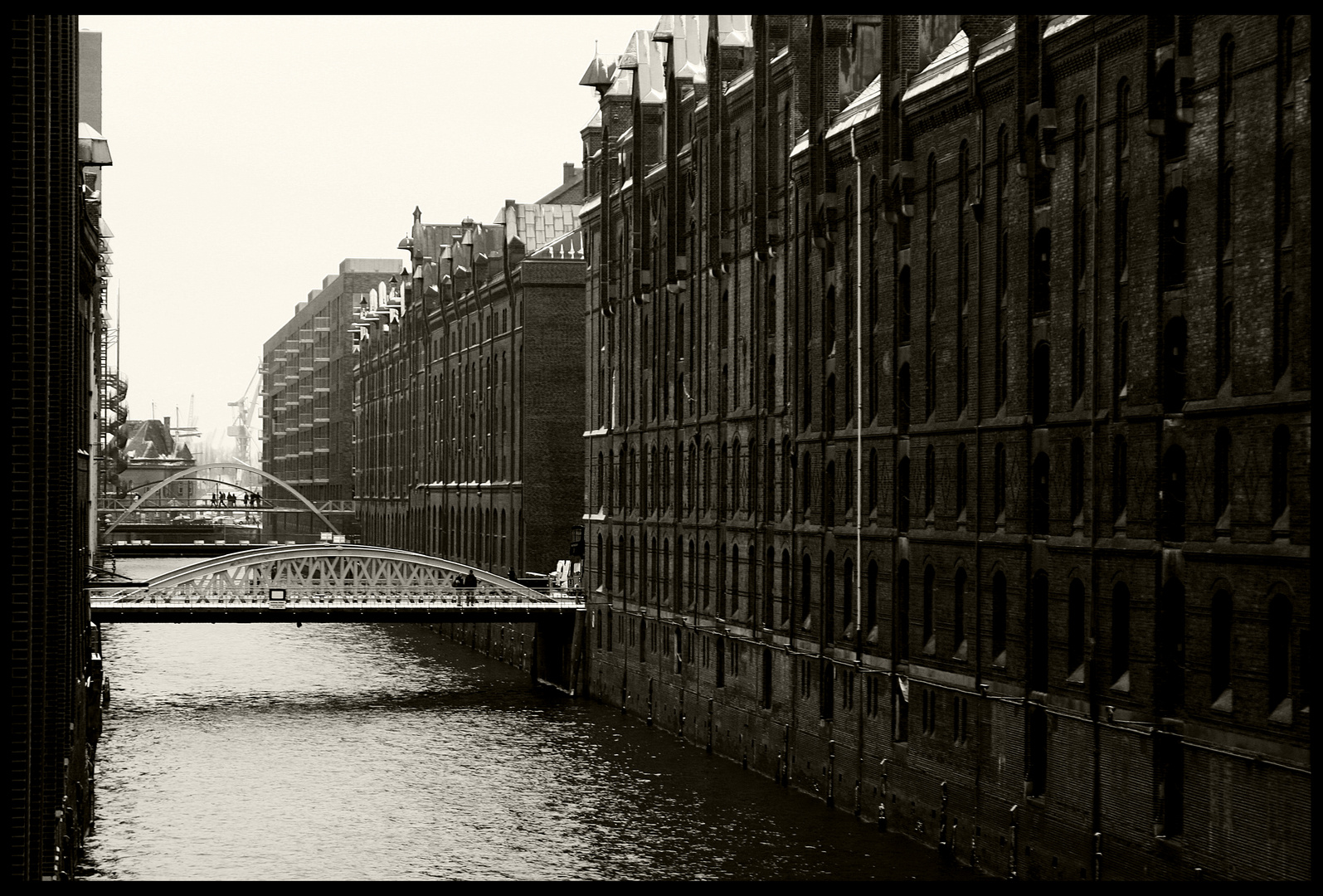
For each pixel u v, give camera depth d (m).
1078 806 34.25
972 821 38.53
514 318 85.94
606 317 70.25
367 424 138.00
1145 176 32.28
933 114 40.91
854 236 45.59
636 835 42.75
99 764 55.16
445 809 47.12
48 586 36.03
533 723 63.94
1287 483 28.17
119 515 162.12
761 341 52.34
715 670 56.25
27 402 27.16
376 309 135.75
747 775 51.66
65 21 39.34
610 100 69.50
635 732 61.72
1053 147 35.66
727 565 55.44
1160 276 31.81
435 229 119.62
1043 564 35.88
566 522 83.19
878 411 44.03
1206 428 30.36
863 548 44.53
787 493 50.31
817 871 38.12
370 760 55.56
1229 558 29.44
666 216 61.94
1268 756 28.12
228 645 99.06
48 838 34.28
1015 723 36.75
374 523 133.25
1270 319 28.52
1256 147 28.89
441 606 72.12
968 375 39.66
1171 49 31.44
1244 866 28.83
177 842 43.34
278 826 45.16
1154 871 31.52
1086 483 34.53
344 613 70.75
